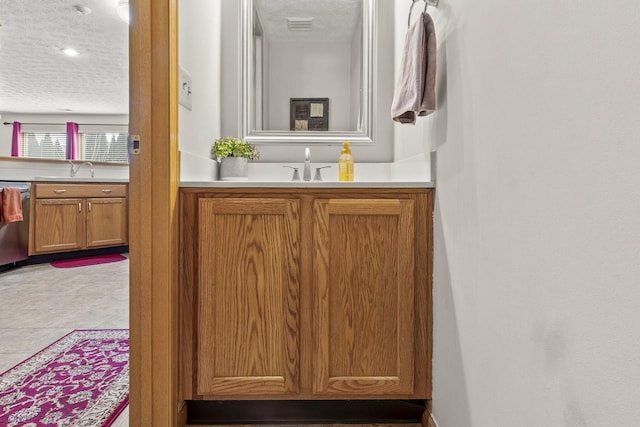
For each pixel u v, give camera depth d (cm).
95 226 464
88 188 457
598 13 52
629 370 47
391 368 133
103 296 290
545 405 65
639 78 46
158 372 124
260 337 132
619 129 49
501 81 81
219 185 130
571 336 58
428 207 133
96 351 192
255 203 131
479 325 93
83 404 145
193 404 140
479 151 93
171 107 123
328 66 204
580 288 56
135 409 123
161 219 123
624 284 48
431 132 134
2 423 133
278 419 140
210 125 178
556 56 62
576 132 57
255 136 200
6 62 471
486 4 88
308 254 133
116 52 444
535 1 68
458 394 107
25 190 404
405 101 127
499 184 82
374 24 201
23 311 254
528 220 70
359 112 204
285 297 132
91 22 374
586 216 55
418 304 133
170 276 124
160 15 121
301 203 133
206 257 130
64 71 502
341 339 132
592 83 53
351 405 141
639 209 46
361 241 132
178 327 130
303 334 133
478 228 93
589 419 55
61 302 274
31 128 702
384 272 132
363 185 132
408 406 141
